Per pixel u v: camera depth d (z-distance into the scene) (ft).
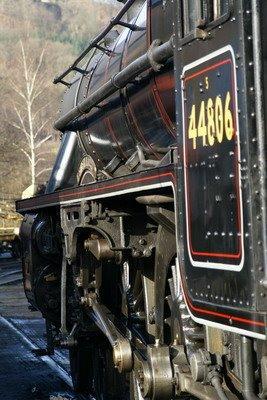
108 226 19.38
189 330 14.90
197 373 13.75
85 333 23.70
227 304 11.89
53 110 177.58
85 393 26.23
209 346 13.69
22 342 35.58
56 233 27.07
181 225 13.58
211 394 13.82
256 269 11.05
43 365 30.76
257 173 11.21
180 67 13.60
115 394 22.58
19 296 53.72
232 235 11.71
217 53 12.17
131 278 20.03
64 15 355.56
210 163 12.40
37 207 26.68
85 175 24.95
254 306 11.05
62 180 27.66
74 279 23.22
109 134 21.74
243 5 11.40
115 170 22.06
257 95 11.23
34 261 29.07
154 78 17.16
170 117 16.98
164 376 15.44
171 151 14.30
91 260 21.80
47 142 169.78
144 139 19.10
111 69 21.81
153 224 18.11
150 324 18.40
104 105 21.33
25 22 290.76
